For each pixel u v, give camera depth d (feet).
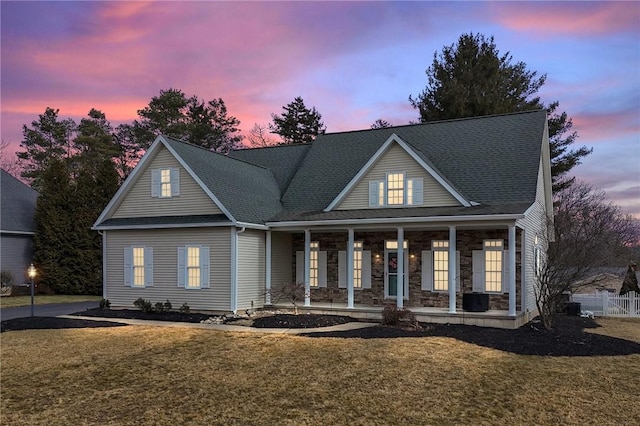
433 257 61.46
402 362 36.63
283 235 68.90
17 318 57.62
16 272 94.58
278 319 53.78
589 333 48.65
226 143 161.89
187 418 27.12
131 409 28.63
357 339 44.11
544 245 70.59
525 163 60.49
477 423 26.14
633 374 34.40
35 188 150.82
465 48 115.24
